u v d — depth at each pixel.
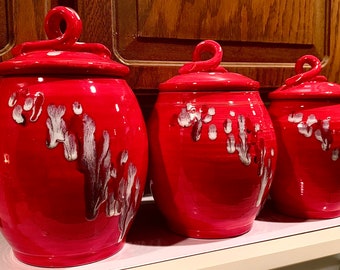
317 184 0.49
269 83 0.58
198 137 0.41
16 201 0.35
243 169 0.41
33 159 0.34
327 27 0.60
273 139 0.44
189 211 0.43
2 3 0.44
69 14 0.37
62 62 0.34
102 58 0.38
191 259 0.40
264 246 0.43
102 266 0.38
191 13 0.52
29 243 0.37
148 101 0.56
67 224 0.35
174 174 0.42
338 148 0.48
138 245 0.43
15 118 0.34
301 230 0.47
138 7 0.49
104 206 0.36
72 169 0.34
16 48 0.38
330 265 0.65
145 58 0.51
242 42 0.55
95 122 0.35
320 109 0.48
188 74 0.44
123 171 0.37
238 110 0.41
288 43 0.58
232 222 0.44
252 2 0.55
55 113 0.34
